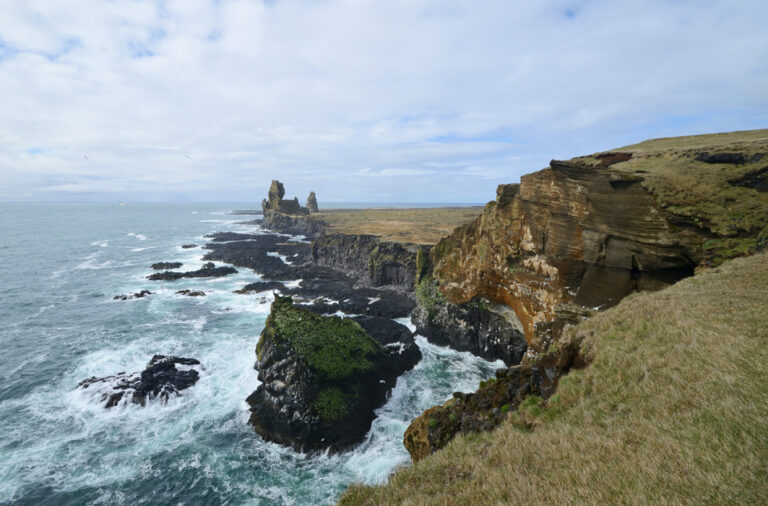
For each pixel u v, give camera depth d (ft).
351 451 90.94
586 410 35.09
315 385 97.25
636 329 46.26
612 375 39.04
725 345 35.53
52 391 110.52
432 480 32.42
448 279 154.61
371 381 109.29
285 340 105.60
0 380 116.47
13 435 91.45
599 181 89.97
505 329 134.82
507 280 122.52
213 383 116.16
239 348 143.23
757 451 22.25
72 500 74.23
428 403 111.75
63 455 85.61
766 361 31.37
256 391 108.37
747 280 52.75
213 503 75.05
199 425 97.66
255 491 78.18
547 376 48.52
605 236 88.17
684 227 76.74
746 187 75.20
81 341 148.46
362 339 118.93
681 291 55.83
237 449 90.12
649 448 25.73
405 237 289.12
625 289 85.46
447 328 155.22
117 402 103.50
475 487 28.32
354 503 32.30
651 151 103.76
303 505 74.69
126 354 136.26
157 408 103.09
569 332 55.16
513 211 118.21
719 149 86.33
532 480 26.30
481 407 50.39
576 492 23.65
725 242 69.82
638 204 83.25
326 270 292.81
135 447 89.10
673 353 37.35
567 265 97.86
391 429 98.84
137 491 77.15
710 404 28.14
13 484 77.10
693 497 20.70
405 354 136.77
